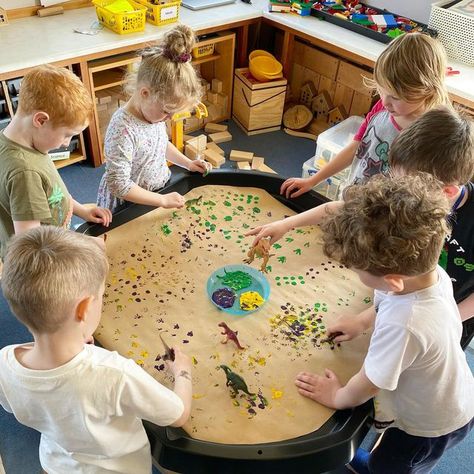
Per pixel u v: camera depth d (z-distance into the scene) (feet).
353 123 8.87
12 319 6.28
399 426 3.69
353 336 3.99
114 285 4.33
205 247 4.83
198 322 4.07
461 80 7.34
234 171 5.65
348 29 8.91
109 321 4.00
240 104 10.54
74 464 3.17
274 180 5.58
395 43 4.30
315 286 4.48
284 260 4.75
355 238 2.90
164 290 4.33
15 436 5.12
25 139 4.20
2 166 4.17
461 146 3.44
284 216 5.33
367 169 5.15
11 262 2.70
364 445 5.01
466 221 3.83
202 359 3.78
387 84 4.30
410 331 2.94
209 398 3.53
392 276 2.93
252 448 3.20
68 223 4.96
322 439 3.28
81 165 9.19
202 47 9.52
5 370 2.90
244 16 9.27
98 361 2.82
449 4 8.10
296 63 10.93
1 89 7.38
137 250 4.72
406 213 2.82
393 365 2.99
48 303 2.61
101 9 8.03
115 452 3.02
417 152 3.53
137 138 5.09
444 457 5.16
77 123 4.25
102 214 4.87
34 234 2.81
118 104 8.99
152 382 2.96
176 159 5.83
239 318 4.13
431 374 3.16
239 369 3.73
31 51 7.30
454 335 3.13
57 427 2.91
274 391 3.60
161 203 5.10
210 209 5.33
